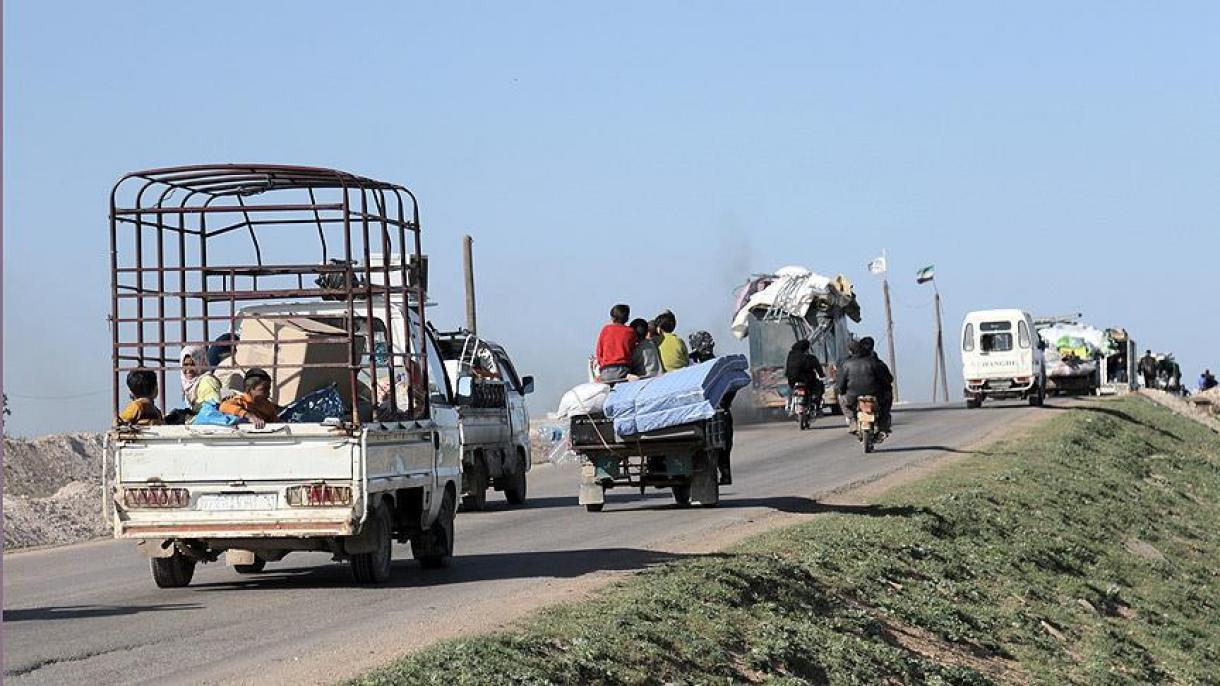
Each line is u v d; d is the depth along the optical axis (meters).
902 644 32.41
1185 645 43.19
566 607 26.61
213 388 32.03
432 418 33.72
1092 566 49.22
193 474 29.47
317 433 29.23
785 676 25.88
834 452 72.44
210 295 31.25
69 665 22.75
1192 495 78.62
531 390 56.50
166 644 24.50
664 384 44.97
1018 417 96.25
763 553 34.81
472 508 51.88
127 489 29.64
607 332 46.91
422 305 33.19
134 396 30.95
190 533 29.47
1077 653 37.88
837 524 41.56
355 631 25.03
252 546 30.69
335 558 31.61
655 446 45.88
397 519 32.88
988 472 60.88
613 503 52.00
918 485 53.94
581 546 37.94
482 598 28.64
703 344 49.09
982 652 34.28
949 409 113.19
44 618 27.97
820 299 102.25
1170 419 112.50
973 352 111.50
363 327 35.03
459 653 21.97
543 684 21.16
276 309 34.47
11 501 51.69
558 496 57.69
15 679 21.66
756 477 59.72
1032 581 43.72
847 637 29.81
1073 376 130.12
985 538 46.38
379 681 20.08
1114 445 85.69
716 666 25.05
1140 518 62.50
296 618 26.98
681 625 26.61
